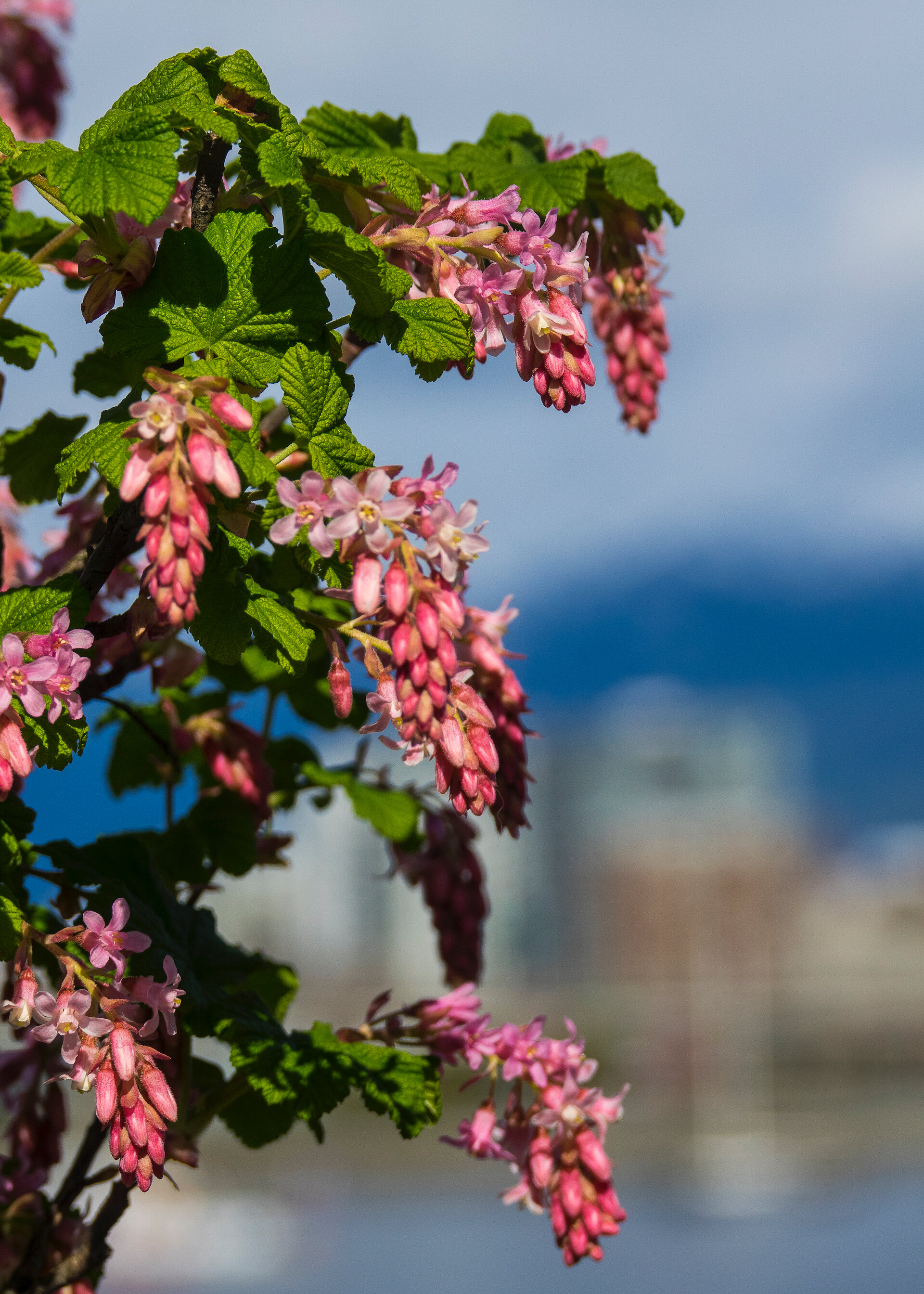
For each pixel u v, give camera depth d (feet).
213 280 7.86
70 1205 10.20
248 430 6.89
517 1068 9.75
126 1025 7.50
